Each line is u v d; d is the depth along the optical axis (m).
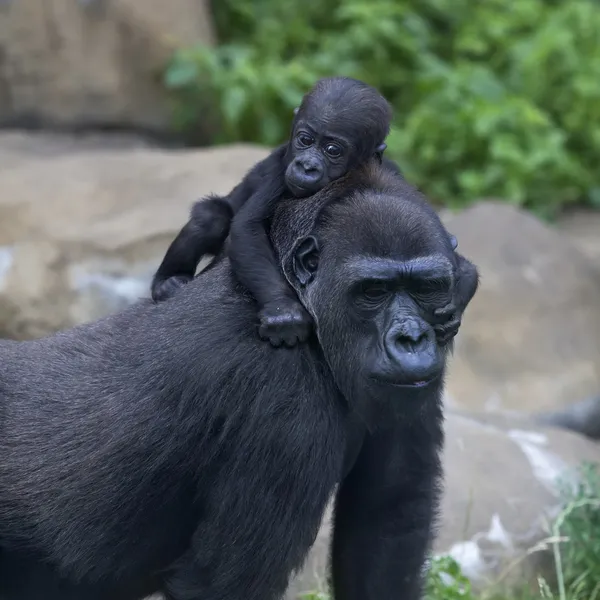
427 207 5.52
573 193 14.40
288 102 13.91
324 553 7.50
